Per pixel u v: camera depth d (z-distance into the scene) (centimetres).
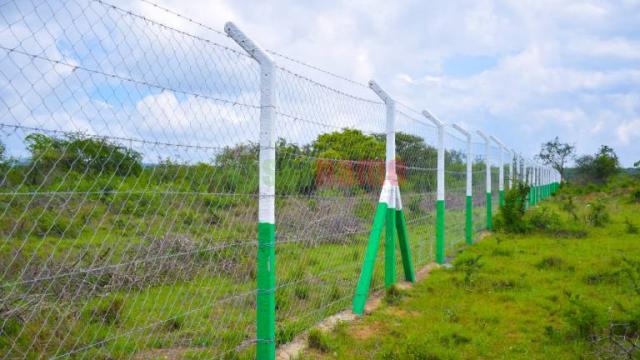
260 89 436
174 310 544
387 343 550
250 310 577
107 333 446
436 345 539
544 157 7038
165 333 512
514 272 895
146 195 365
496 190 1914
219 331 516
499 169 1838
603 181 5500
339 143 618
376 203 745
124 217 361
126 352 467
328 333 561
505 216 1473
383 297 729
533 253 1093
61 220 312
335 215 649
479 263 914
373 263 677
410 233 912
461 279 830
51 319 444
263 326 448
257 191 450
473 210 1389
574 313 598
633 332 571
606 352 527
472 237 1305
